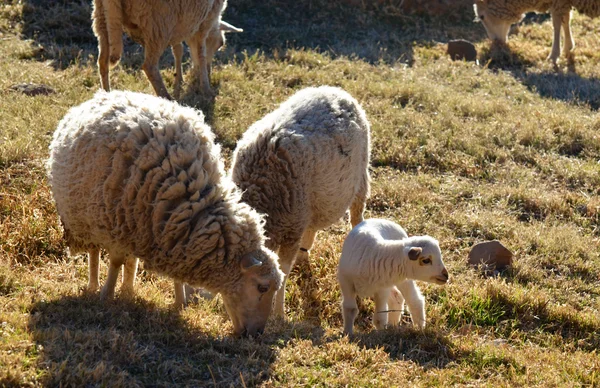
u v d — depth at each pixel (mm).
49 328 5422
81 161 6062
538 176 10922
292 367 5441
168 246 5797
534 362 6168
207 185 5957
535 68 16547
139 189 5812
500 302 7504
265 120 7266
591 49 17797
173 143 5988
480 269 8227
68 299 6117
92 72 12656
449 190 10203
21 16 15383
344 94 7738
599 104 14312
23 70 12656
